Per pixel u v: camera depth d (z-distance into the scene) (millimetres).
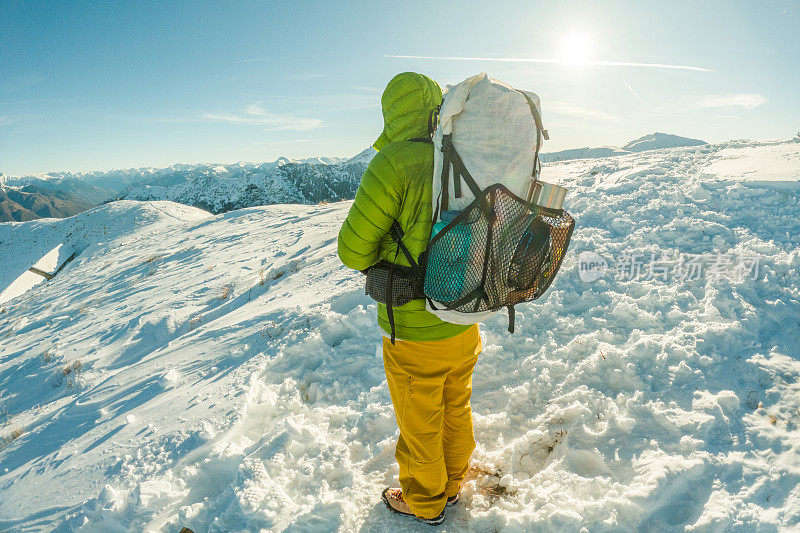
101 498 2664
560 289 4168
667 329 3268
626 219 5398
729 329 3031
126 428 3699
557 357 3256
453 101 1552
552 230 1626
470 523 2125
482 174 1528
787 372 2660
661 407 2533
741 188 5551
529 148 1570
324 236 11750
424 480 2012
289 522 2213
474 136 1529
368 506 2342
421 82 1838
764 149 8547
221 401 3611
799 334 3012
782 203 4996
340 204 19484
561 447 2473
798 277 3547
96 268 19062
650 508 1937
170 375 4543
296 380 3768
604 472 2271
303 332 4582
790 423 2291
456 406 2129
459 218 1510
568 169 11312
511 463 2443
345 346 4082
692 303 3492
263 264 10602
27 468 3656
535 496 2168
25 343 10156
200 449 3031
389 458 2707
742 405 2494
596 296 3906
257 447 2834
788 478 1980
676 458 2137
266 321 5441
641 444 2320
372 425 2994
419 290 1709
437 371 1901
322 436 2855
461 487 2359
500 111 1526
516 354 3432
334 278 6926
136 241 23859
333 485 2527
